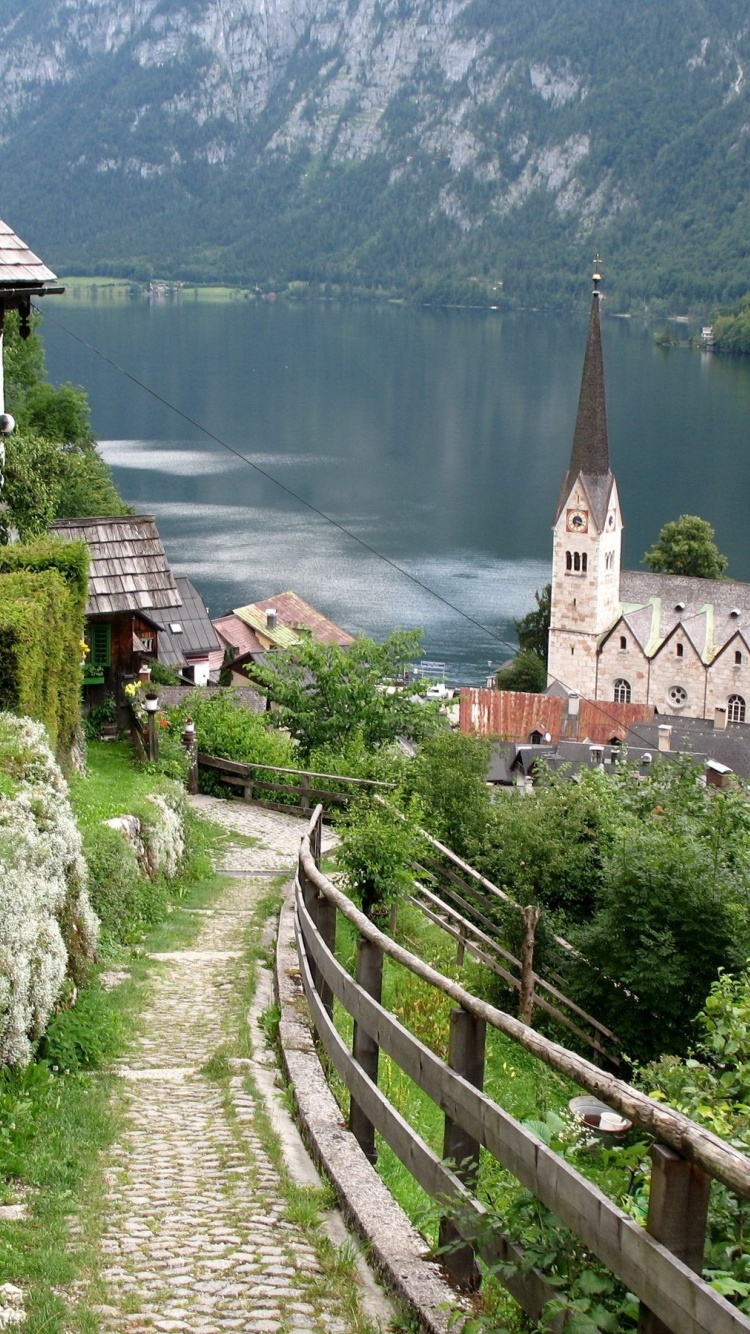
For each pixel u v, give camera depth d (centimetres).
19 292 2277
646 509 16588
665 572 11975
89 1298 618
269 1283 638
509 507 16925
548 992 2567
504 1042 1831
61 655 2275
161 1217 737
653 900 2389
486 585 13425
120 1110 982
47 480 3362
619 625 10744
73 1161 842
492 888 2366
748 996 1006
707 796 3005
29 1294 613
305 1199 753
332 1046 895
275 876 2355
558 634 10900
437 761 3020
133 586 3284
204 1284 637
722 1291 450
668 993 2395
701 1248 438
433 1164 641
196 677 7106
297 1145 867
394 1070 1157
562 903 2777
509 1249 543
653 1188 441
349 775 3028
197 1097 1014
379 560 14288
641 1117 444
